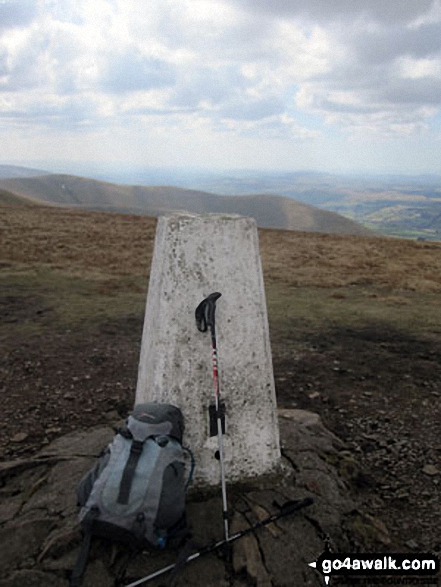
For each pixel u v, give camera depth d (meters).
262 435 2.29
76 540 1.90
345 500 2.28
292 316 6.68
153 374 2.14
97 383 4.14
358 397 3.95
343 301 7.79
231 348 2.19
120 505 1.73
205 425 2.17
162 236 2.17
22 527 2.01
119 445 1.85
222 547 1.89
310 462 2.50
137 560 1.83
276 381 4.30
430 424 3.44
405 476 2.78
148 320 2.37
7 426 3.37
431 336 5.77
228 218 2.16
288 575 1.83
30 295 7.47
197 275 2.12
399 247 15.01
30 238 13.71
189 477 1.98
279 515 2.04
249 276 2.21
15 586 1.73
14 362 4.55
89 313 6.50
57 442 2.83
